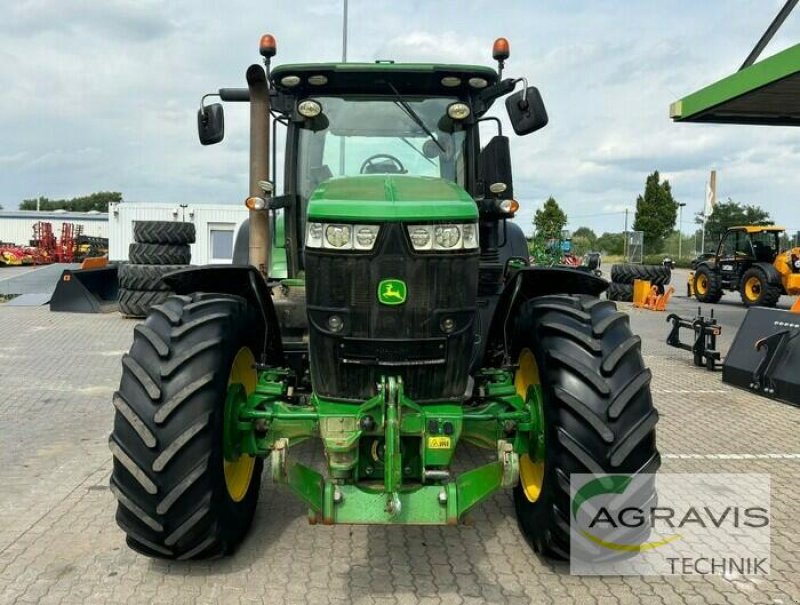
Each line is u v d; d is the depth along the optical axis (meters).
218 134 4.62
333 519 2.87
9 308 14.18
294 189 4.33
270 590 3.11
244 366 3.47
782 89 10.30
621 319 3.29
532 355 3.42
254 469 3.66
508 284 3.68
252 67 3.93
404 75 4.25
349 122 4.36
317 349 3.10
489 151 4.26
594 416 3.00
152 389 2.97
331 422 3.06
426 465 3.01
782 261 17.14
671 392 7.27
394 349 3.01
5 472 4.64
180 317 3.18
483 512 4.04
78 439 5.42
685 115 12.28
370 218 2.91
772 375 6.94
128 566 3.31
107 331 11.19
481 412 3.42
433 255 2.94
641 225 61.94
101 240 37.78
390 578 3.24
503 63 4.47
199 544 3.10
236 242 6.29
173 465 2.95
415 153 4.39
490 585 3.18
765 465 4.92
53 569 3.28
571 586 3.19
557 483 3.06
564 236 27.31
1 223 47.84
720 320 14.02
